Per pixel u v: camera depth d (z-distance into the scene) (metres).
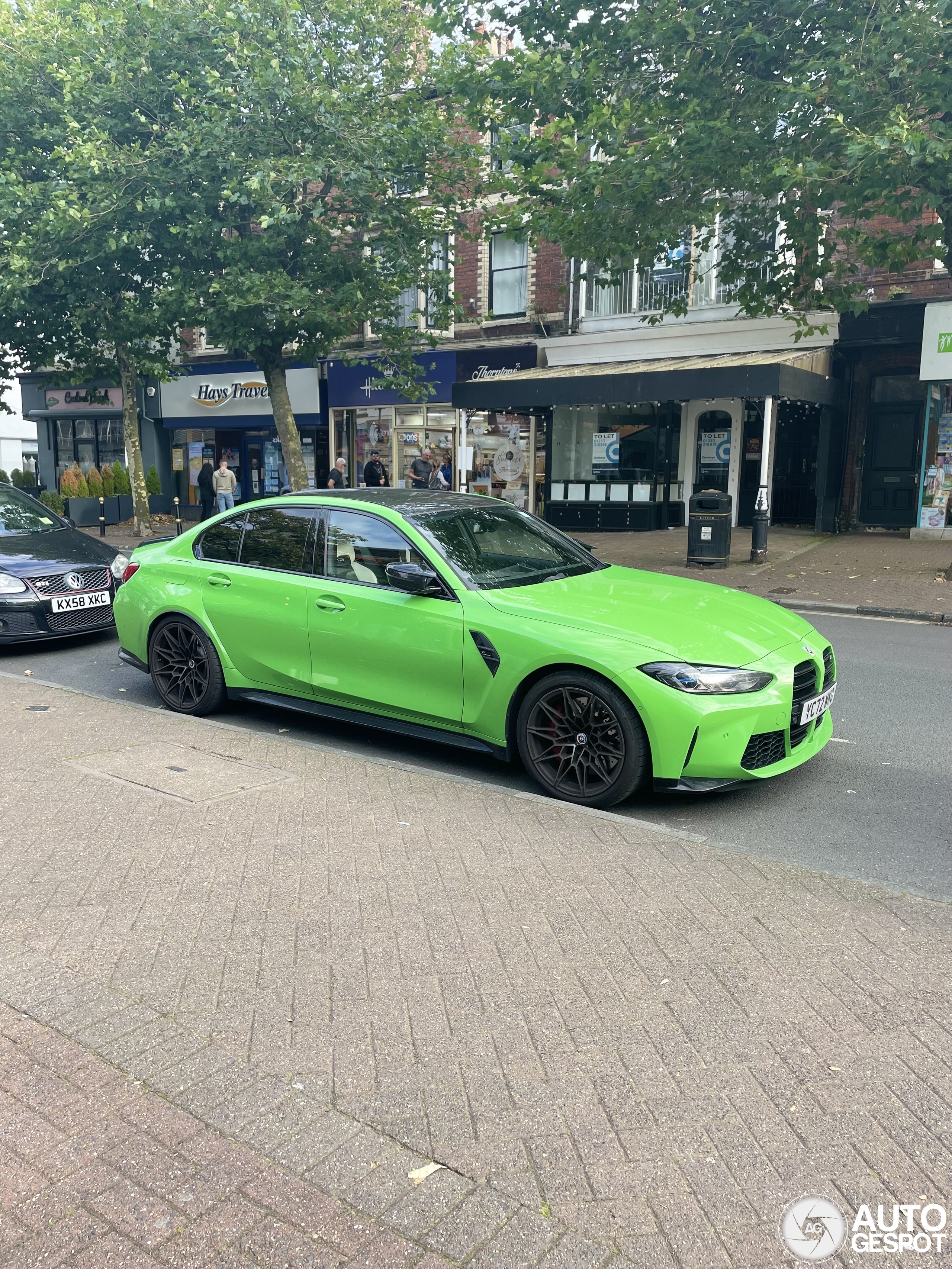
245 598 6.05
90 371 21.88
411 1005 2.85
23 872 3.77
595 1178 2.17
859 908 3.51
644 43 10.88
